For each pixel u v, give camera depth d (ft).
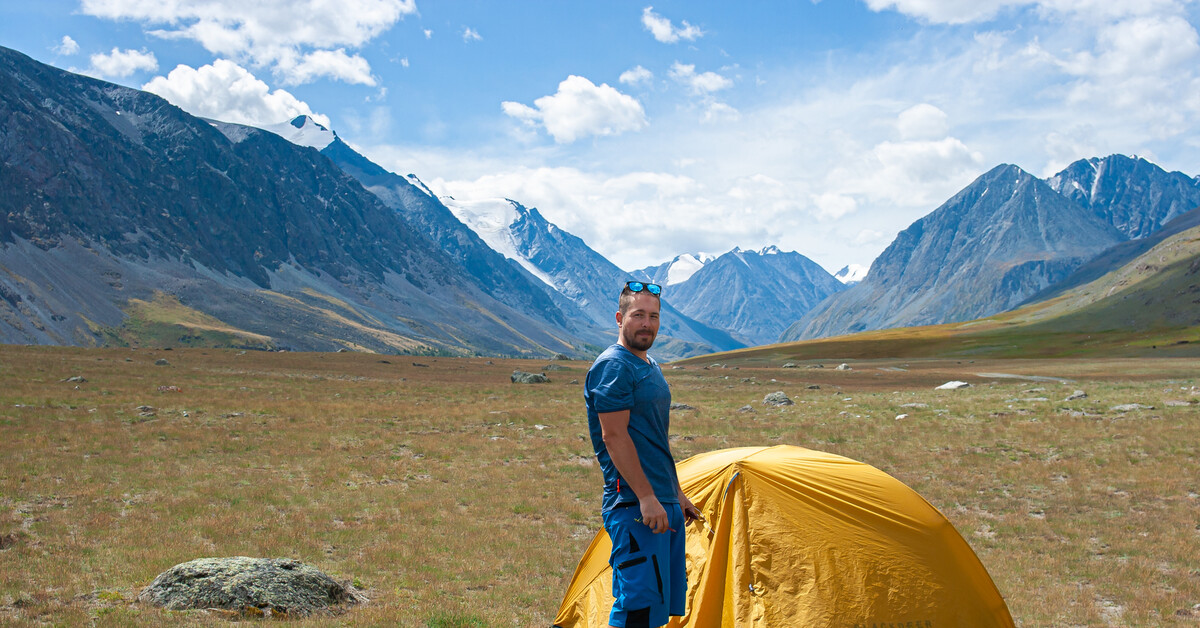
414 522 58.39
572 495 69.46
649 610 19.10
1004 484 72.64
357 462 82.33
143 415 108.47
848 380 248.11
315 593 36.78
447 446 93.25
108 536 49.34
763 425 112.88
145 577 40.01
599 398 19.58
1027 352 464.65
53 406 113.19
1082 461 79.56
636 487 19.22
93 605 34.32
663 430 20.53
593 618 30.40
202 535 51.11
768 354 600.39
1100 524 58.70
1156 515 60.59
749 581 28.02
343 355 337.52
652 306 20.51
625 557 19.51
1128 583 45.14
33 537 48.34
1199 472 72.64
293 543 50.16
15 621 30.71
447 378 232.32
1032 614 39.63
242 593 34.88
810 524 28.35
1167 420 99.60
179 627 30.86
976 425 104.63
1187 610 40.73
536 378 221.25
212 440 90.94
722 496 29.55
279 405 127.95
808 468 29.78
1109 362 316.40
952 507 65.05
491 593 41.65
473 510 63.46
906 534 28.07
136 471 71.97
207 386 160.15
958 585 27.55
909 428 104.73
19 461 72.43
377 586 42.24
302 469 78.02
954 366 357.00
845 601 27.09
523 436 103.30
